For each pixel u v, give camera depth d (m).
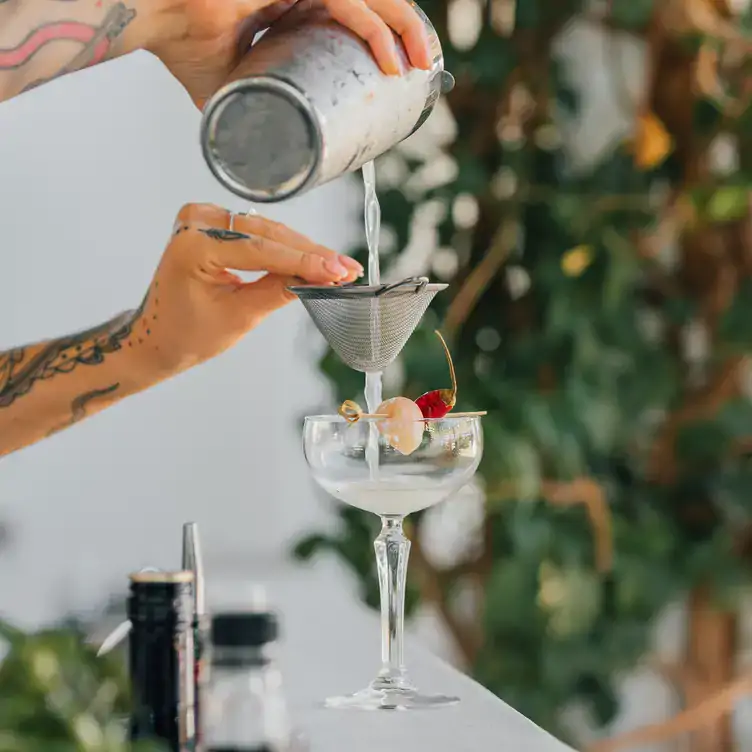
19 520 3.49
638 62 2.80
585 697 2.52
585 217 2.45
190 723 0.90
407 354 2.35
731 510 2.58
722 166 2.70
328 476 1.20
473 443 1.20
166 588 0.90
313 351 3.20
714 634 2.69
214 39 1.13
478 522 2.70
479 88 2.55
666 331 2.67
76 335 1.26
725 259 2.60
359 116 1.04
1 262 3.39
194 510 3.59
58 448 3.52
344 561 2.58
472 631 2.67
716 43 2.49
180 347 1.20
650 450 2.62
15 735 0.65
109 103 3.43
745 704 2.91
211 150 1.02
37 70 1.06
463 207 2.63
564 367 2.43
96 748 0.67
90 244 3.44
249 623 0.90
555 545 2.40
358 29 1.05
